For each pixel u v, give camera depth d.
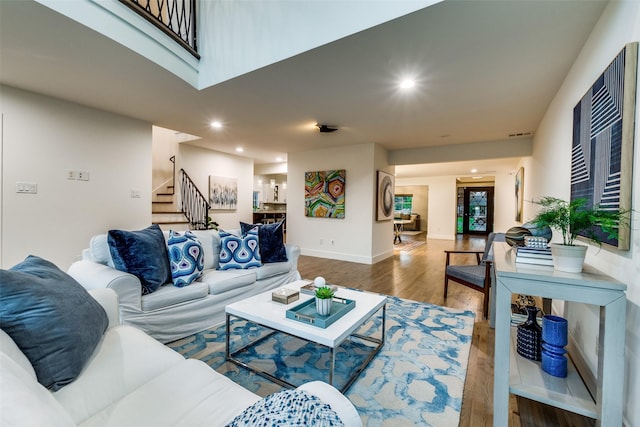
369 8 1.86
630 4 1.34
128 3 2.18
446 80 2.60
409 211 12.67
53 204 3.18
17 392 0.55
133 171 3.88
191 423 0.89
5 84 2.82
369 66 2.37
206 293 2.46
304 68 2.41
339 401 0.87
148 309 2.06
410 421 1.43
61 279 1.27
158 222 5.20
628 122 1.25
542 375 1.45
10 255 2.90
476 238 9.65
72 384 1.04
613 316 1.13
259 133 4.62
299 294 2.20
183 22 2.93
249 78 2.61
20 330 0.96
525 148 4.70
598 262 1.61
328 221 5.83
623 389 1.17
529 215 4.72
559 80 2.55
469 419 1.46
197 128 4.34
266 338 2.30
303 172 6.21
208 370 1.19
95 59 2.34
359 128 4.23
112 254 2.09
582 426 1.43
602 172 1.52
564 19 1.75
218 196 6.59
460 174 8.86
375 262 5.45
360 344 2.22
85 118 3.40
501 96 2.94
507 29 1.85
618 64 1.34
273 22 2.32
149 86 2.83
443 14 1.72
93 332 1.21
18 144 2.94
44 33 1.99
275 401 0.79
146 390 1.04
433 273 4.61
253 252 3.05
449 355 2.06
